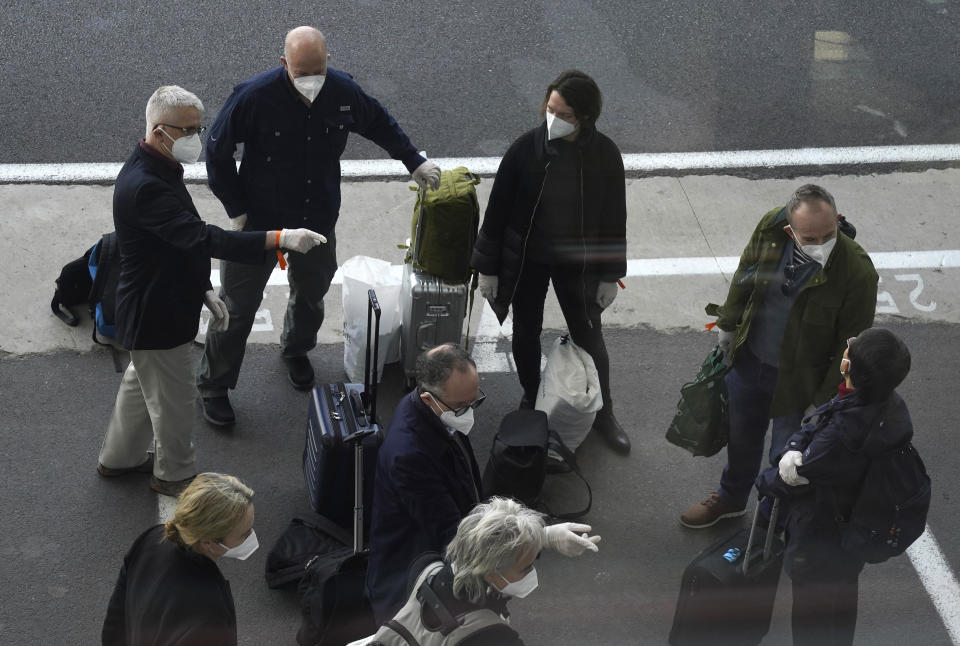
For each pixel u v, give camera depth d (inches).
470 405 268.8
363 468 325.7
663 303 454.9
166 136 300.0
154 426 340.8
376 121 368.8
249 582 330.6
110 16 619.2
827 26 660.7
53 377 398.0
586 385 368.5
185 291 319.0
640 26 646.5
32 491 354.9
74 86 564.1
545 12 651.5
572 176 339.6
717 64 620.1
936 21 669.9
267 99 344.8
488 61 606.2
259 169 360.2
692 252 484.1
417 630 210.4
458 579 208.2
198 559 231.6
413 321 381.7
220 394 386.6
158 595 228.4
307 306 390.6
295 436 386.0
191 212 311.9
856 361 254.7
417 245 375.6
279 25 620.7
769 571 300.2
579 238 350.9
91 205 484.7
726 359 330.6
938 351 434.0
